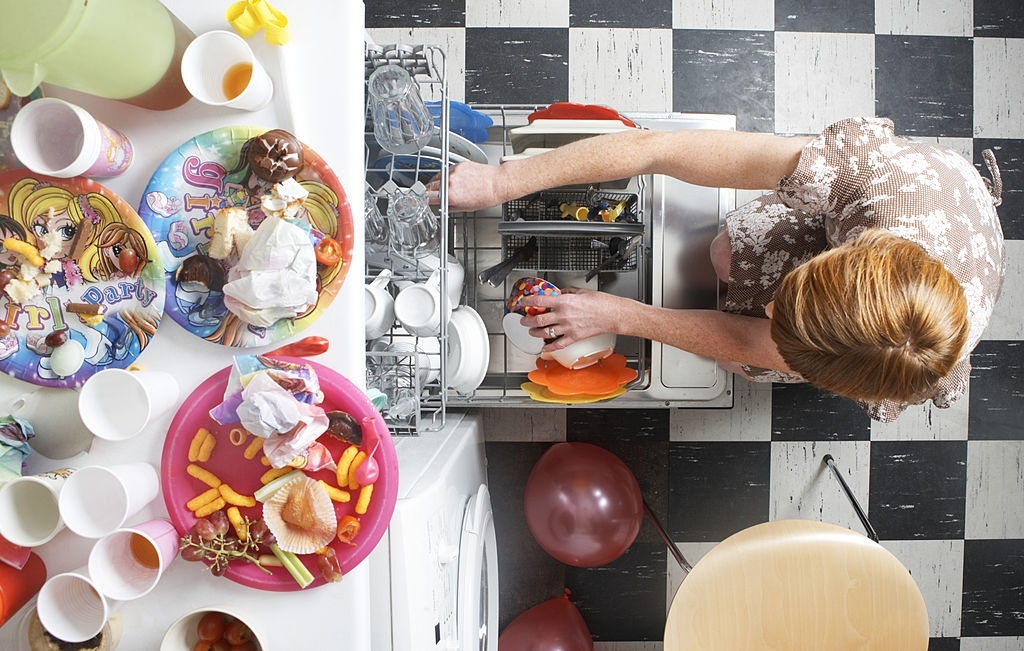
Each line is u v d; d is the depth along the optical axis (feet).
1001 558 5.86
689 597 3.52
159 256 2.44
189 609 2.62
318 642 2.62
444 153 3.28
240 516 2.53
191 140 2.47
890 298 2.37
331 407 2.54
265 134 2.39
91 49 2.05
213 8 2.45
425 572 2.90
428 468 3.26
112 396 2.42
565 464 4.98
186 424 2.50
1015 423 5.79
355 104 2.52
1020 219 5.70
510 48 5.55
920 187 2.96
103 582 2.37
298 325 2.54
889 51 5.60
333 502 2.55
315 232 2.52
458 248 4.71
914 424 5.78
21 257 2.44
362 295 2.61
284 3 2.48
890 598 3.61
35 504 2.50
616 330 3.96
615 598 5.82
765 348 3.73
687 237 4.60
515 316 4.15
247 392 2.33
